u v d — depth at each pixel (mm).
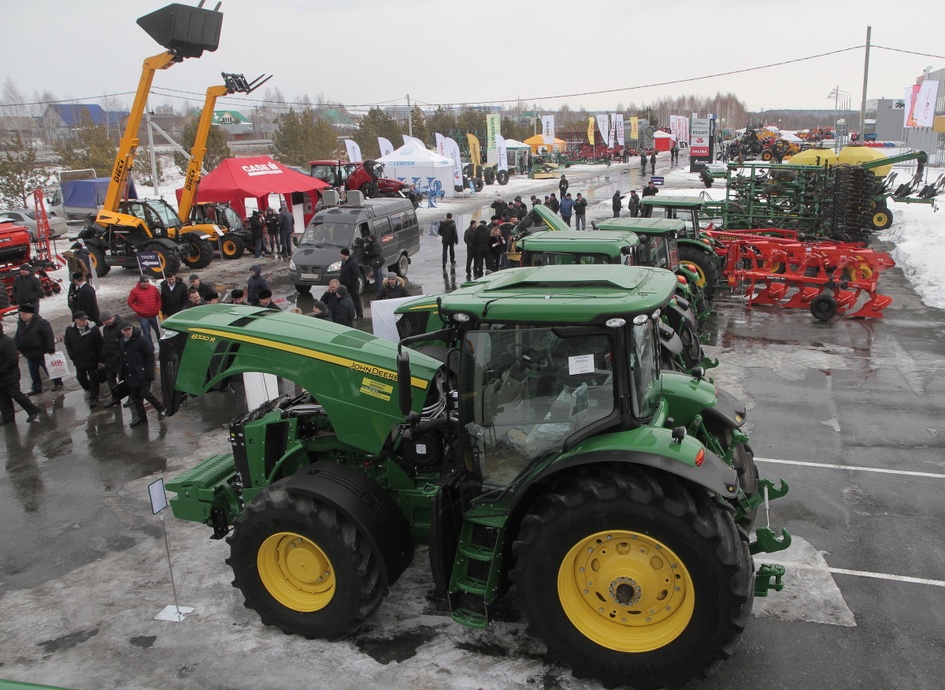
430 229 28547
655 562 4309
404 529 5152
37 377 11109
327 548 4824
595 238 10812
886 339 12188
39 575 6145
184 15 19250
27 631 5367
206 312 5695
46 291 17484
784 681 4543
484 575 4730
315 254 17047
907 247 19453
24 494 7723
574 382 4469
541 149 60562
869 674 4590
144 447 8922
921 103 39531
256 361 5312
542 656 4836
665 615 4336
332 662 4855
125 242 20453
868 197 20516
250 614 5465
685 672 4250
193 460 8477
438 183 36812
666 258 12172
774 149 51125
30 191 32219
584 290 4605
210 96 21609
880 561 5836
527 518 4387
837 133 62000
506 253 18094
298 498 4906
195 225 22031
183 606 5602
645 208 15438
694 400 5527
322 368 5176
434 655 4879
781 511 6668
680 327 9539
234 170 23297
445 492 4828
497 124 46000
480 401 4672
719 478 4160
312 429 5793
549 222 12711
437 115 64312
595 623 4457
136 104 20281
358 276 15195
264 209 25766
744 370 10781
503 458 4707
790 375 10500
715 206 21797
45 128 80438
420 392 5020
